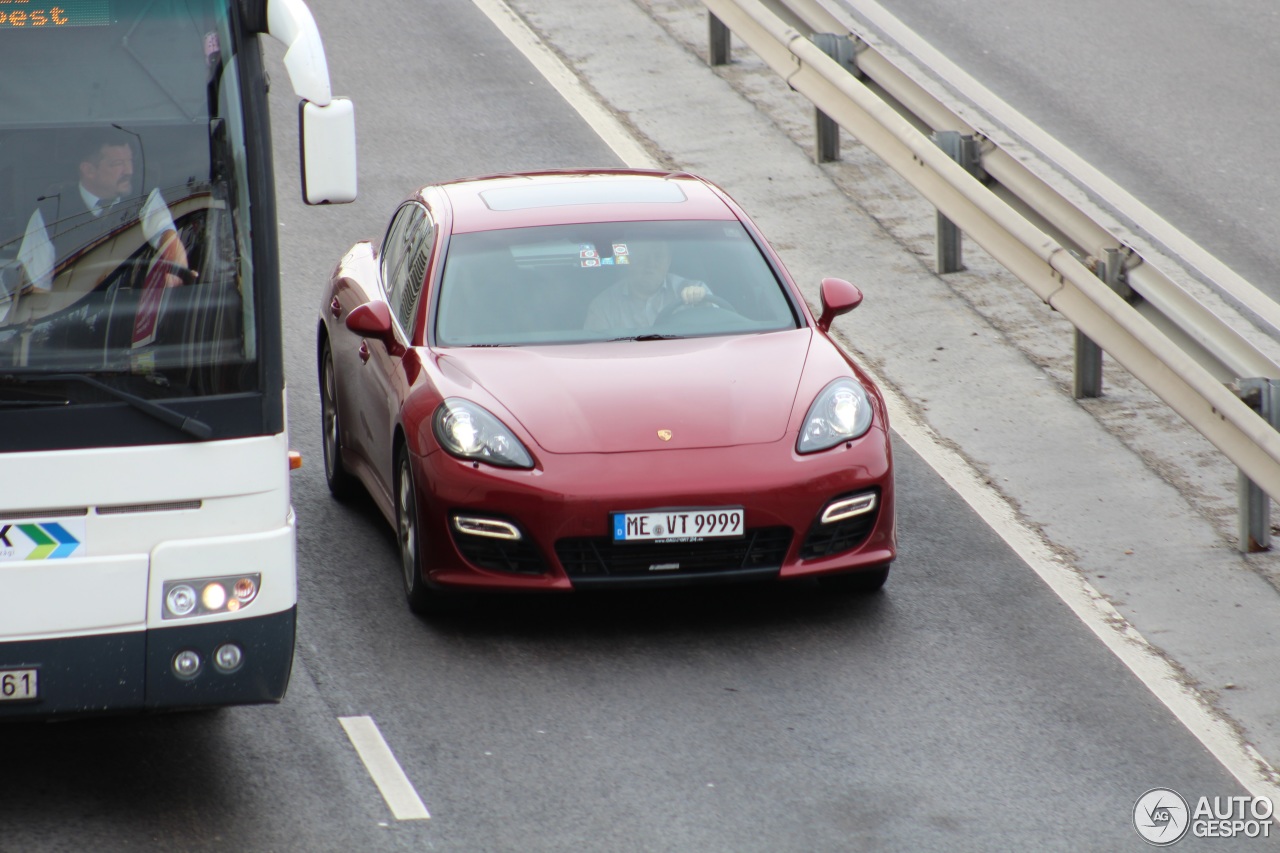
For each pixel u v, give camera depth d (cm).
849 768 2355
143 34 2128
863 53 4878
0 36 2091
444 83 5956
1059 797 2288
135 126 2114
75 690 2073
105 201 2100
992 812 2241
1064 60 6197
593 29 6562
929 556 3098
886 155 4581
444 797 2261
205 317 2102
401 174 5175
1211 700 2581
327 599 2938
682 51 6319
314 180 2114
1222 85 5953
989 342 4131
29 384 2036
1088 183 5103
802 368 2909
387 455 3038
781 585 3005
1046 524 3228
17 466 2030
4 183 2083
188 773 2319
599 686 2605
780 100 5856
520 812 2222
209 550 2097
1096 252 3641
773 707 2536
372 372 3155
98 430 2053
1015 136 5447
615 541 2683
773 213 4959
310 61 2106
